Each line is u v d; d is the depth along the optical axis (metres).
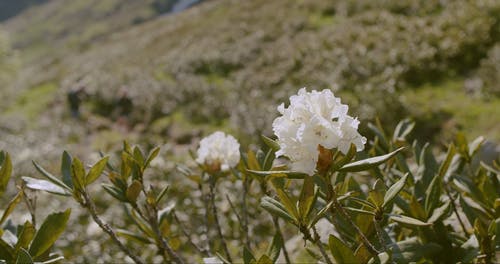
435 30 15.84
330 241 1.63
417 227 2.21
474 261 2.31
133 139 16.47
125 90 20.41
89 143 17.92
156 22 40.84
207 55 21.25
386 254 1.74
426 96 12.89
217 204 7.80
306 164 1.63
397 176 2.62
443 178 2.64
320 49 17.97
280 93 15.73
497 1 15.56
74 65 32.12
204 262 2.30
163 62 23.53
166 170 10.59
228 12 28.84
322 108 1.66
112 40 40.53
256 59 19.75
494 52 13.37
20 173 13.82
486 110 11.41
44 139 18.94
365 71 14.89
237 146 2.79
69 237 7.68
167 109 17.94
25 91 27.67
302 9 23.12
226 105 16.34
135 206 2.27
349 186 2.32
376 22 18.66
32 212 2.42
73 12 114.94
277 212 1.75
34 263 1.92
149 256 6.41
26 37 108.81
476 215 2.39
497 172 2.78
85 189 2.11
